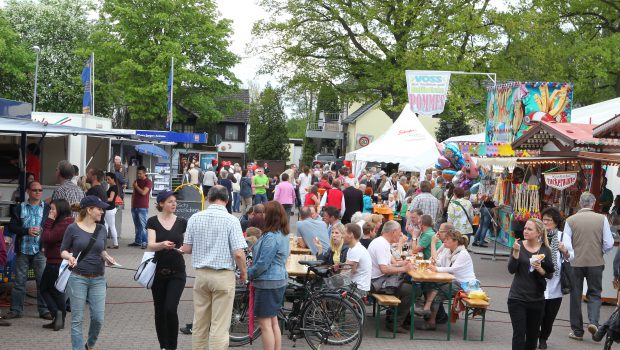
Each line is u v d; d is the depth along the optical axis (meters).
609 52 33.88
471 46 36.28
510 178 20.84
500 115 21.92
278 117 68.88
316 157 55.88
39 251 10.26
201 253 7.70
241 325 9.34
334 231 10.60
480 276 16.17
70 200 11.59
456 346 9.76
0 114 13.83
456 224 16.98
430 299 10.52
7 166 16.39
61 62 56.62
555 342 10.34
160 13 50.47
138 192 18.22
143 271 8.39
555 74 35.50
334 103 41.22
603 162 14.28
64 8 58.47
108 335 9.55
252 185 26.70
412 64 34.97
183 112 61.53
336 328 9.11
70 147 18.77
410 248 13.27
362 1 37.38
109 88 53.41
